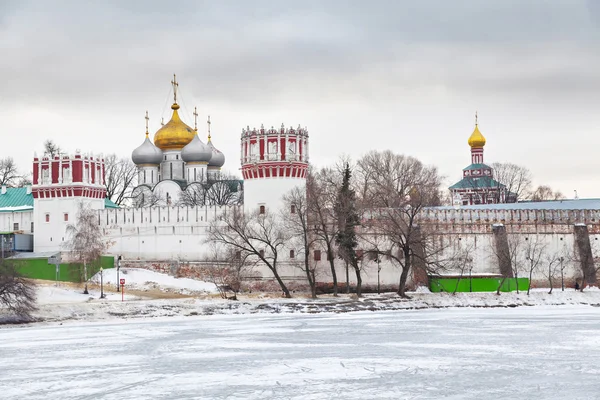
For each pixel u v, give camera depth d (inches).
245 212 5305.1
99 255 5191.9
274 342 3415.4
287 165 5265.8
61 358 3053.6
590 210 5639.8
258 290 5191.9
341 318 4276.6
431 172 7253.9
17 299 4084.6
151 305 4456.2
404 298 4896.7
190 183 6889.8
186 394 2472.9
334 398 2415.1
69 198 5748.0
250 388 2541.8
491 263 5467.5
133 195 7007.9
